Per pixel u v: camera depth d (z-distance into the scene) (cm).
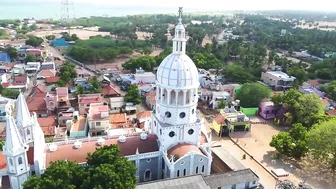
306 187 8712
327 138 9494
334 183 9419
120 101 14612
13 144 6650
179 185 7300
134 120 12825
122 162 6919
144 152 8138
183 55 7875
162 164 8225
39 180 6469
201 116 14088
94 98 13725
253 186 8256
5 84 16662
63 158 7569
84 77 18325
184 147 8044
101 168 6625
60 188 6384
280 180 9362
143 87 16650
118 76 19475
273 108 14038
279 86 18300
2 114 13062
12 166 6788
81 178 6706
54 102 13250
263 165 10244
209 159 8131
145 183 7288
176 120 8031
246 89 15162
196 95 8200
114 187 6347
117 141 8200
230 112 13112
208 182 7831
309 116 12644
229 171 8625
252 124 13550
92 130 11088
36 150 7100
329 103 15588
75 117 12081
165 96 8031
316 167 10281
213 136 12262
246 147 11462
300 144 10119
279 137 10694
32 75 19525
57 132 11062
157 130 8431
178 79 7644
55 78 17612
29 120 7406
